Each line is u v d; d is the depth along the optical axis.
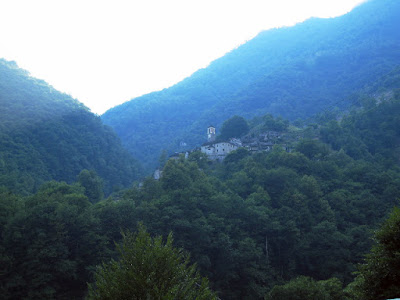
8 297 48.44
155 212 67.75
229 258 64.69
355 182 94.75
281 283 67.94
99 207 69.44
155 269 20.70
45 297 50.16
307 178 88.25
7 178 105.06
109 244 62.31
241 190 89.06
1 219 54.72
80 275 56.81
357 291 27.64
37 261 50.38
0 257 48.56
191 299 20.45
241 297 65.19
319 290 44.75
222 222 70.31
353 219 81.38
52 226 54.69
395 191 85.12
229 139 143.00
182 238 65.31
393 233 26.03
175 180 83.56
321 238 71.88
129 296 19.67
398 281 24.92
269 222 74.75
